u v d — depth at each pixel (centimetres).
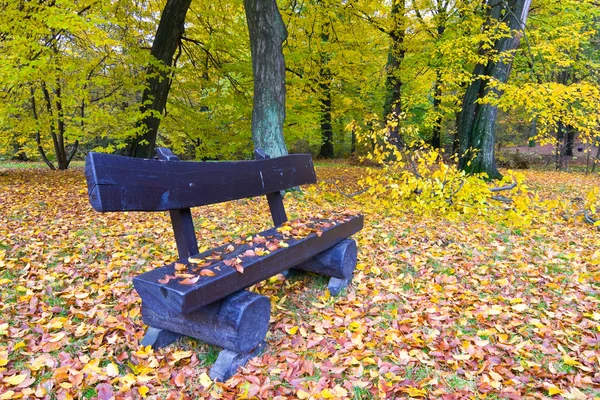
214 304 195
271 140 662
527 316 265
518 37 907
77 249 368
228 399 174
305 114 1015
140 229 444
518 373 202
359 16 1040
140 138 880
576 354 218
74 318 243
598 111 748
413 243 424
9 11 632
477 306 276
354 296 286
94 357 201
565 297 295
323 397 174
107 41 650
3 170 1165
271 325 244
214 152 998
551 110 715
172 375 192
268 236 256
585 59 1279
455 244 422
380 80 1377
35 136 1271
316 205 611
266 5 641
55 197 638
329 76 1108
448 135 2020
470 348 217
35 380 184
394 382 189
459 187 503
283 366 199
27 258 335
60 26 595
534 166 1650
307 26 994
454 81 944
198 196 230
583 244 444
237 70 962
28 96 872
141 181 193
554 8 1107
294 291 295
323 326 241
